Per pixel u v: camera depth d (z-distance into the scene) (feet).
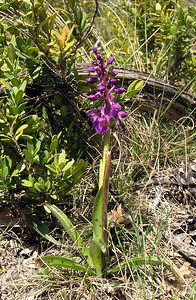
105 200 1.14
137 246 1.29
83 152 1.47
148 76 1.59
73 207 1.39
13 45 1.34
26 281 1.23
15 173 1.25
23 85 1.25
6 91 1.40
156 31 1.80
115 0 2.45
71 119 1.46
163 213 1.40
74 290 1.20
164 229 1.37
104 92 1.09
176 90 1.61
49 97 1.46
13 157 1.30
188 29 1.72
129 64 1.82
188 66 1.79
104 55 1.81
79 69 1.51
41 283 1.22
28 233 1.33
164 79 1.74
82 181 1.43
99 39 1.83
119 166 1.47
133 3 2.00
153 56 1.89
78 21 1.36
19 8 1.43
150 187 1.48
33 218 1.32
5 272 1.26
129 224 1.36
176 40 1.72
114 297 1.20
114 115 1.07
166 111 1.63
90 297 1.18
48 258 1.18
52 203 1.32
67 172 1.25
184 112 1.64
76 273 1.24
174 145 1.61
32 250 1.31
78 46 1.36
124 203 1.41
